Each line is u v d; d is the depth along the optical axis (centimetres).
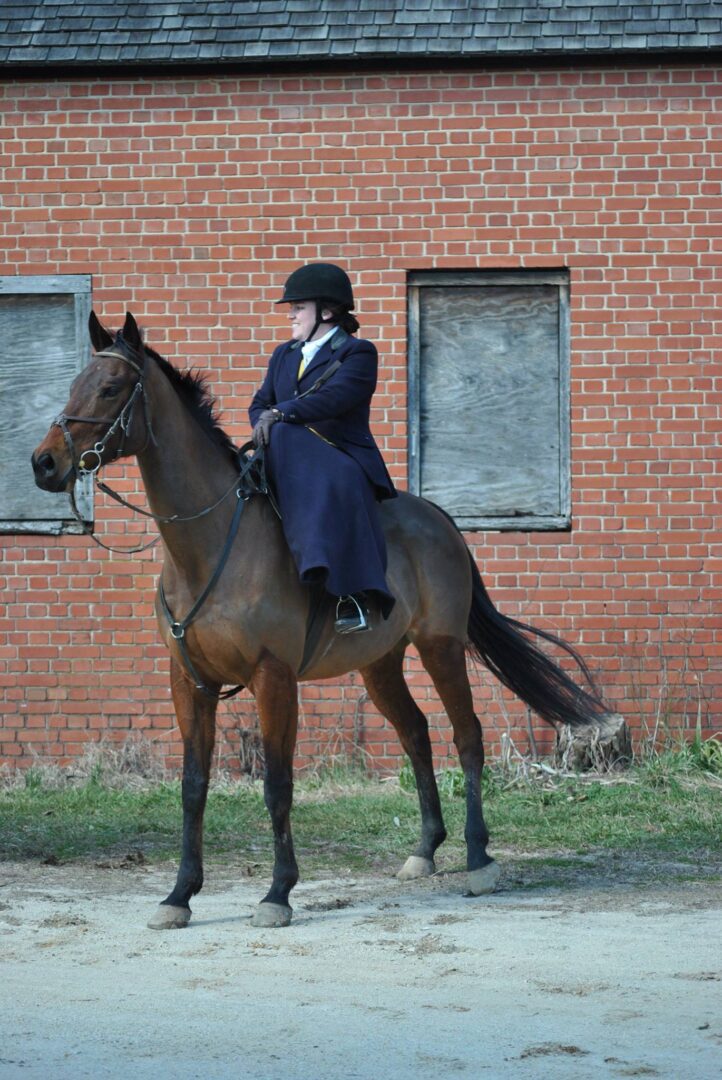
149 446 677
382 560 733
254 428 724
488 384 1201
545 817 980
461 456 1201
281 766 695
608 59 1186
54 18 1228
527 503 1198
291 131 1202
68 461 650
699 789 1059
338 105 1200
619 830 935
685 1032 510
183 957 623
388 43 1183
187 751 707
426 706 1184
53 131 1212
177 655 701
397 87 1198
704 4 1194
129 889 780
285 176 1202
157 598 716
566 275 1195
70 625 1200
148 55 1192
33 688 1198
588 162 1189
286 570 704
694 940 650
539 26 1186
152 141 1209
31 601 1202
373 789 1117
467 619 844
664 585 1176
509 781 1102
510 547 1185
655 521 1178
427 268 1194
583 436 1183
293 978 585
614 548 1179
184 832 703
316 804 1048
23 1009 541
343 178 1198
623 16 1189
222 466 702
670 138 1186
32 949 637
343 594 697
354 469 724
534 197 1191
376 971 596
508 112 1193
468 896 763
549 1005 544
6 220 1217
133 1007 543
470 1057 482
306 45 1188
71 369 1218
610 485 1181
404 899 756
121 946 644
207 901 750
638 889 776
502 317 1201
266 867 843
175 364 1205
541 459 1198
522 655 862
